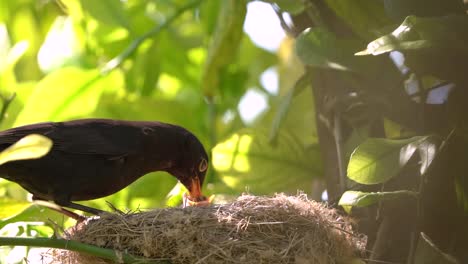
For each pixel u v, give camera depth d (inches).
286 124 553.9
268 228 378.0
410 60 380.2
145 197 532.7
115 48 590.9
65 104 528.7
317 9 433.4
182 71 620.1
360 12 406.6
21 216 437.4
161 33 600.7
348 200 357.7
